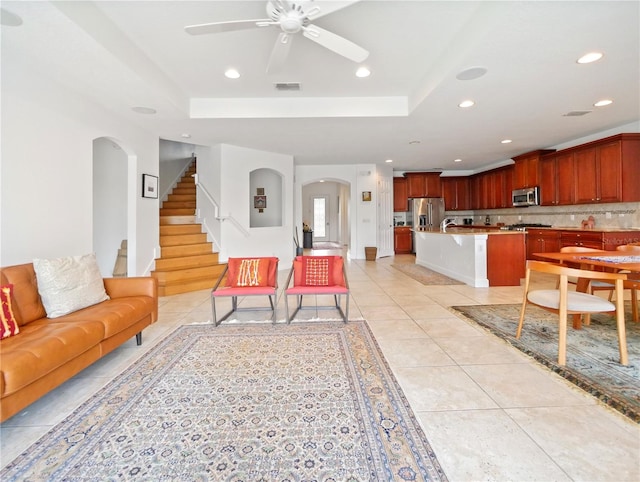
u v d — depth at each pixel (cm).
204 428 159
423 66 328
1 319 179
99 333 206
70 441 151
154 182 484
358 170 809
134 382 205
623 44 248
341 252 980
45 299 222
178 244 551
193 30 202
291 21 192
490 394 185
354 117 414
